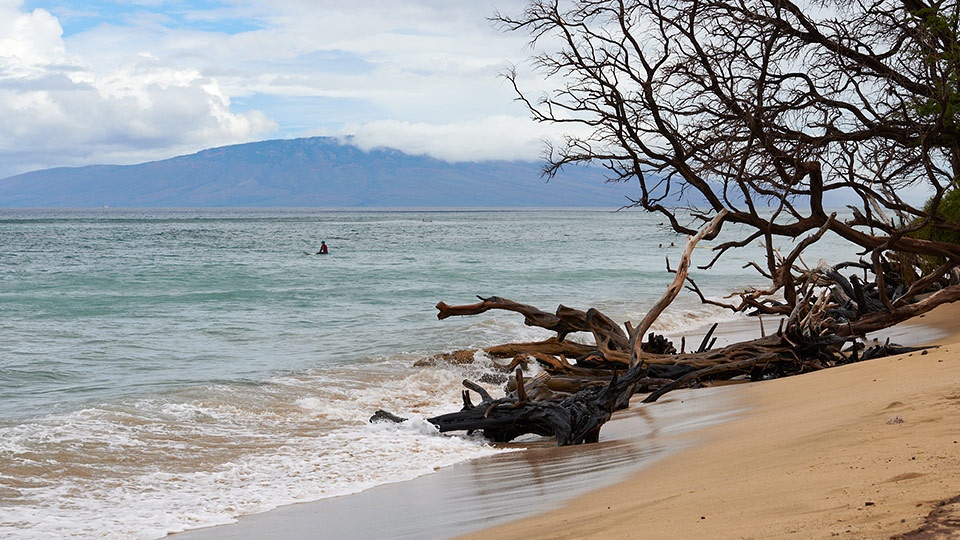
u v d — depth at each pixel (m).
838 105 16.56
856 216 17.30
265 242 84.75
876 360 13.05
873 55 16.66
